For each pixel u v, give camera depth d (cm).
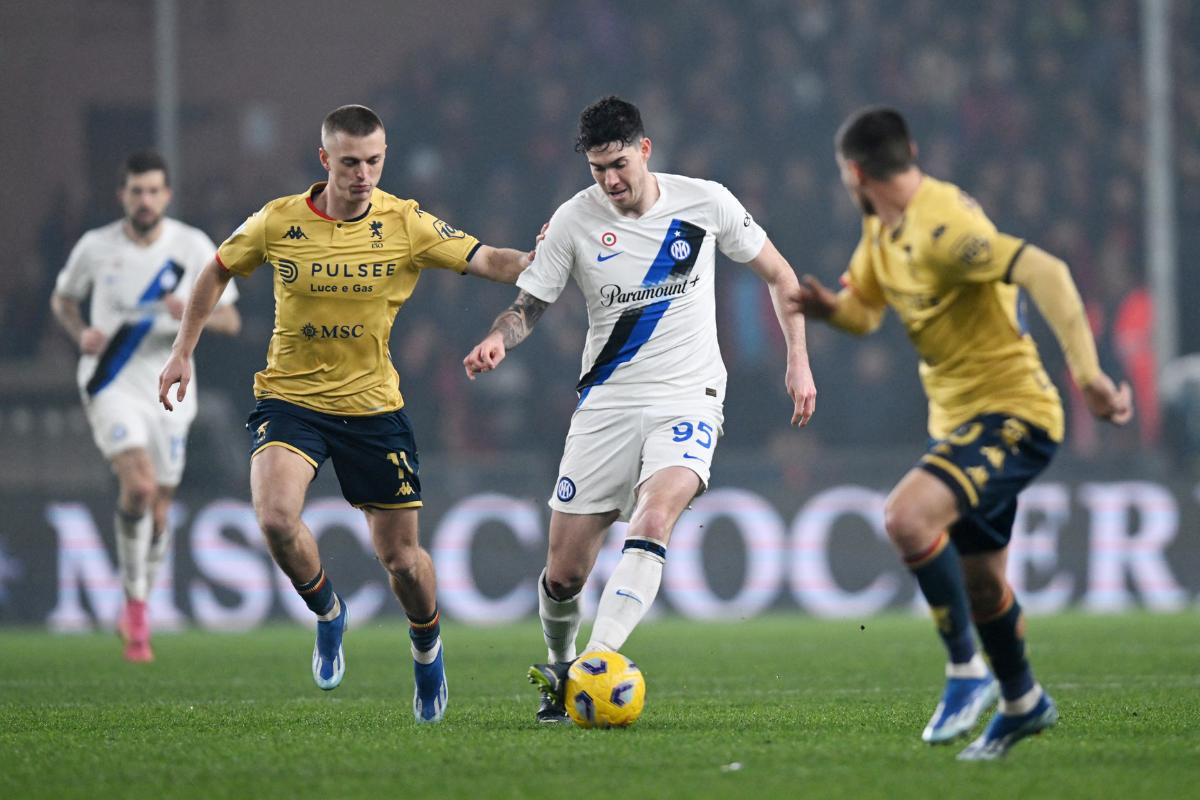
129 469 3481
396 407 2184
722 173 7500
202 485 5419
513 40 8025
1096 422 6481
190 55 8081
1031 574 5303
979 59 7881
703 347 2203
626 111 2108
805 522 5312
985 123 7688
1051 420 1673
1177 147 7638
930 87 7712
